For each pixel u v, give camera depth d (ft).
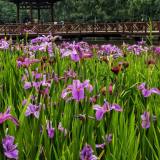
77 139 7.88
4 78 13.67
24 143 8.14
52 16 148.87
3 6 322.96
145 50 22.35
